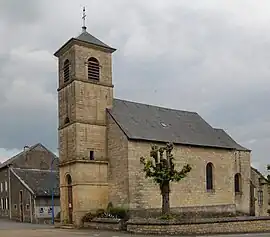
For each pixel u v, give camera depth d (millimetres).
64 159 32000
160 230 22438
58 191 46406
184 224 22438
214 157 36000
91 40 32719
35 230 28109
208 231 22812
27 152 52594
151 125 34062
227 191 36375
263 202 41344
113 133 31656
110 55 33688
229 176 36938
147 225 23062
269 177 34969
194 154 34344
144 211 29875
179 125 37062
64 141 32219
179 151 33188
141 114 35094
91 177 30703
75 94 31203
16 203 48531
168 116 37750
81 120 31109
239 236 20984
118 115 32594
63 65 33250
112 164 31328
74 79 31359
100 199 30859
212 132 39219
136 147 30406
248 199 39719
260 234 22250
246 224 24094
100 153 31641
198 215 33281
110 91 33250
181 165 33062
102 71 33000
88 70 32250
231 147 37562
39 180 48469
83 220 29562
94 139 31578
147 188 30375
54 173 51469
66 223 31172
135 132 31203
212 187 35344
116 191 30562
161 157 25094
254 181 41656
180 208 32219
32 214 44156
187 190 33094
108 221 26828
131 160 29938
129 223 24469
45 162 53438
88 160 30750
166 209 24516
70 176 31141
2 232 26359
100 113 32312
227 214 35438
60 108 33188
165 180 24422
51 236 22719
